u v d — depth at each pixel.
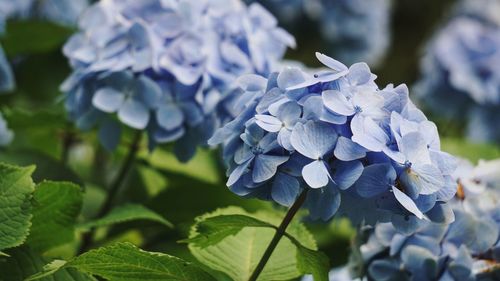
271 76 1.00
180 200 1.22
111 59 1.16
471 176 1.10
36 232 1.09
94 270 0.99
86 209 1.29
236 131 1.00
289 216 1.00
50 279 1.01
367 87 0.99
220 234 1.01
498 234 1.07
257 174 0.96
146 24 1.16
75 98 1.19
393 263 1.08
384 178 0.96
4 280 1.02
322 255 1.00
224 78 1.16
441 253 1.07
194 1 1.17
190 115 1.15
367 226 1.08
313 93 0.98
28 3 1.47
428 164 0.96
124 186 1.32
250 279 1.01
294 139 0.95
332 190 0.96
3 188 1.00
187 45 1.16
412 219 0.99
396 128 0.97
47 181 1.06
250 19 1.21
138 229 1.27
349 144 0.96
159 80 1.15
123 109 1.14
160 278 1.00
